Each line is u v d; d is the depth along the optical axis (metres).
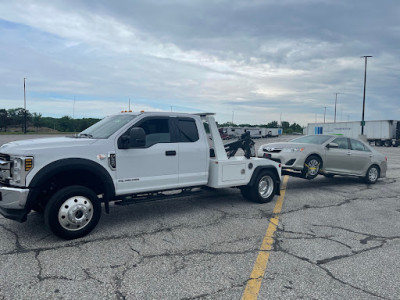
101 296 3.04
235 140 7.11
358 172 10.01
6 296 3.00
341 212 6.52
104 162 4.80
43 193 4.68
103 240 4.52
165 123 5.66
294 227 5.38
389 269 3.83
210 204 6.84
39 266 3.65
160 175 5.47
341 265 3.91
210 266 3.76
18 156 4.22
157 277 3.46
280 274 3.61
